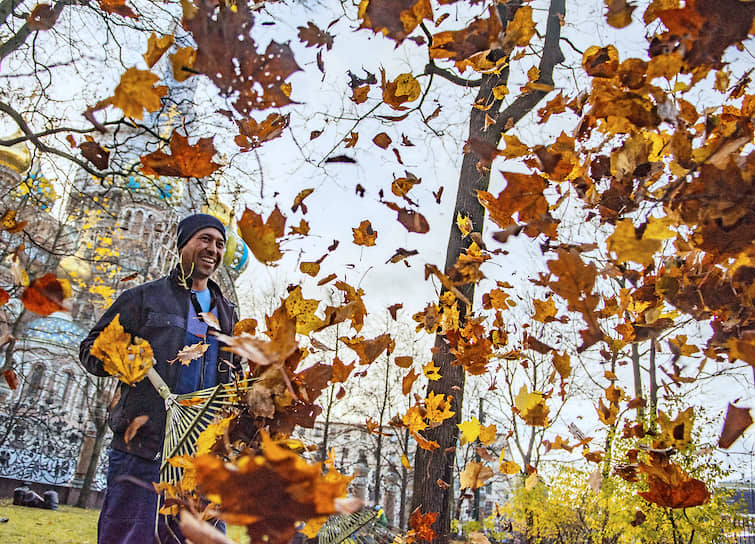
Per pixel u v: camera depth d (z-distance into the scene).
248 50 1.12
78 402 25.48
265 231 1.14
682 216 1.12
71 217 10.67
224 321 2.48
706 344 1.37
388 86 1.78
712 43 1.09
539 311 1.75
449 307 2.54
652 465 1.35
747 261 1.20
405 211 1.86
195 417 1.59
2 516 11.35
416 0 1.24
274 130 1.47
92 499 24.97
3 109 6.11
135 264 13.20
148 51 1.10
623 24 1.32
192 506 1.28
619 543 7.85
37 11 2.61
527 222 1.32
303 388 1.31
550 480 9.76
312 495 0.71
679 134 1.24
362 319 1.48
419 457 3.22
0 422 20.09
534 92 3.62
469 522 10.28
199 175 1.27
